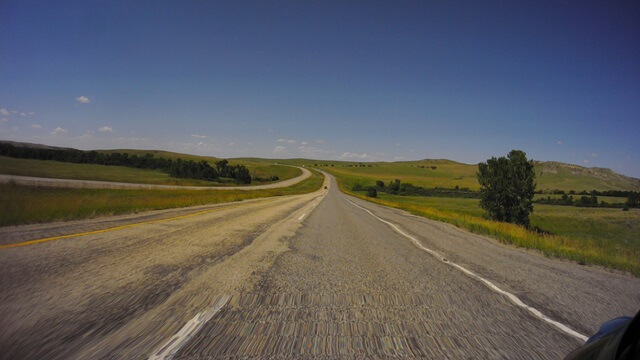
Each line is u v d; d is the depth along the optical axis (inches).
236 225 540.7
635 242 889.5
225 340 151.5
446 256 372.8
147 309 182.2
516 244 504.1
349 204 1393.9
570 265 365.1
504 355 146.8
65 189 1405.0
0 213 476.7
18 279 218.7
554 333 171.2
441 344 155.8
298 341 153.9
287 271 275.4
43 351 134.3
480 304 213.3
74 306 180.5
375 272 286.2
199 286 225.0
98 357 131.6
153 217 588.1
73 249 309.4
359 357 141.4
